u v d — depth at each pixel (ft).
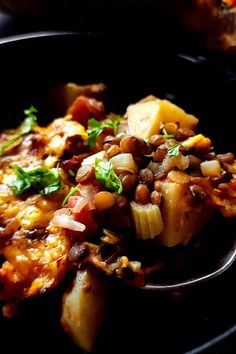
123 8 1.02
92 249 0.68
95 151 0.82
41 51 0.97
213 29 1.00
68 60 0.99
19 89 0.99
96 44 0.97
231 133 0.94
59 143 0.83
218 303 0.75
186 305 0.74
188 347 0.69
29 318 0.70
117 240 0.69
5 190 0.75
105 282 0.69
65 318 0.68
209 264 0.75
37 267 0.68
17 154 0.83
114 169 0.73
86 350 0.68
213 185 0.75
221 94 0.94
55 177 0.76
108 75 1.01
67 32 0.99
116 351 0.69
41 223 0.72
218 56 1.03
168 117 0.87
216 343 0.63
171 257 0.74
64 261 0.68
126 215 0.71
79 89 0.99
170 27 1.04
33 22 1.14
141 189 0.71
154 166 0.74
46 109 1.01
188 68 0.96
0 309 0.70
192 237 0.75
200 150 0.77
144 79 1.01
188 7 0.98
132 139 0.75
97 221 0.71
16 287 0.68
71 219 0.69
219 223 0.77
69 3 1.04
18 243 0.70
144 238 0.71
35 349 0.70
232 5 1.04
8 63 0.96
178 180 0.72
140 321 0.72
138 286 0.68
